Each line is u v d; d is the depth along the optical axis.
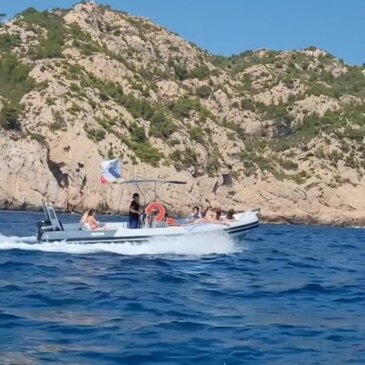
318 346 12.20
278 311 15.87
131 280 19.91
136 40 138.25
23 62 114.69
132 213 28.05
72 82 108.81
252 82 147.12
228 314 15.15
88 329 12.83
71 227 27.86
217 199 103.44
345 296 18.81
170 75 133.38
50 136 95.31
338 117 129.12
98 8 142.38
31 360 10.53
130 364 10.55
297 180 110.31
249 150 116.81
